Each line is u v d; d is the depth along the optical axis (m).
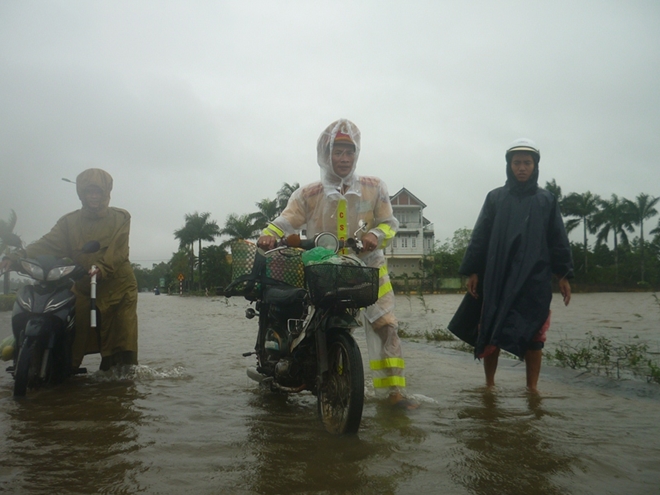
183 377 5.64
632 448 3.26
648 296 37.28
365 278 3.56
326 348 3.76
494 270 4.91
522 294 4.80
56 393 4.87
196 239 69.25
